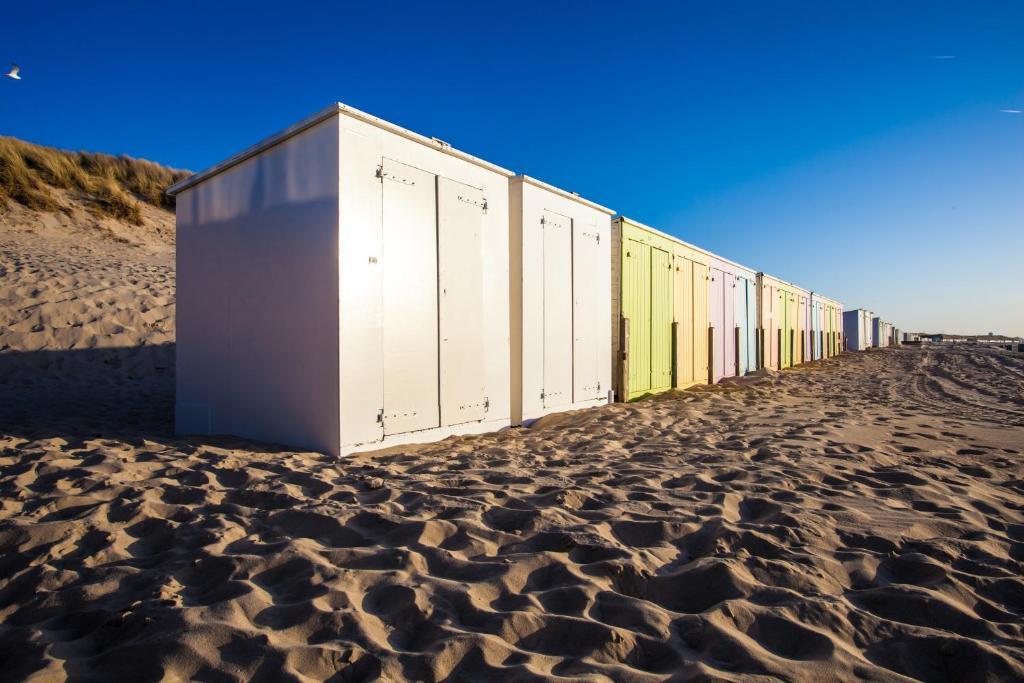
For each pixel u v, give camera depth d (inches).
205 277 230.5
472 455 179.9
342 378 178.4
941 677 65.4
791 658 67.9
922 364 737.0
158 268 546.9
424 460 171.0
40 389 315.3
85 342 380.2
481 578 89.0
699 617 75.8
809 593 83.5
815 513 114.5
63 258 510.3
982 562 94.1
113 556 99.4
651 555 95.8
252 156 210.8
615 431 227.6
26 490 131.6
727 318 513.3
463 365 223.6
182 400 239.5
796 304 770.2
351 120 183.9
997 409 302.2
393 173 197.2
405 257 200.5
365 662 67.6
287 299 195.2
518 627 74.5
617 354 337.1
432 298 210.7
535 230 267.1
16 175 650.8
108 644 73.3
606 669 65.3
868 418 259.1
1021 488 141.4
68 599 84.7
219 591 85.1
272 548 100.0
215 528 109.3
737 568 89.0
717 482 141.9
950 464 165.0
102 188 736.3
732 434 215.5
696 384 443.5
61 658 69.4
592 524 109.5
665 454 178.5
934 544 99.7
